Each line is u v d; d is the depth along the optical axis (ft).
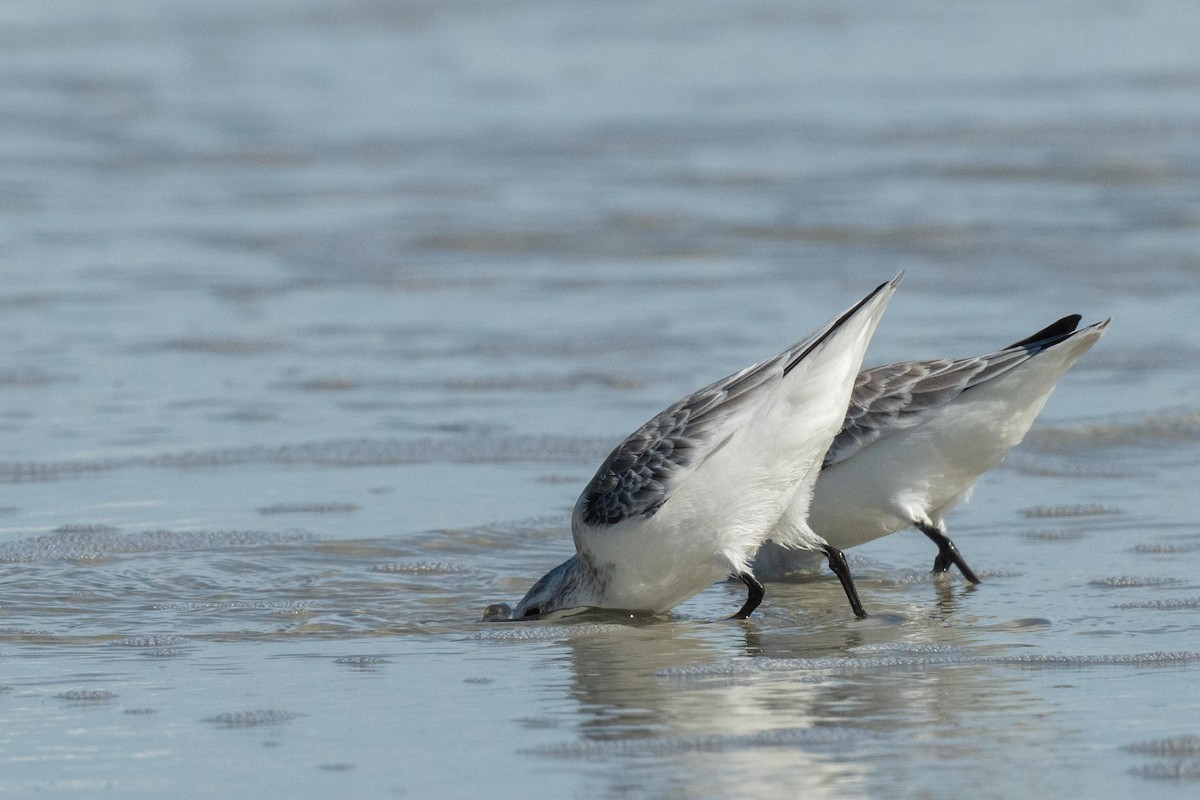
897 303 72.02
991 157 108.78
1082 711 28.19
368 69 154.40
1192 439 52.06
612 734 27.43
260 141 119.65
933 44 165.48
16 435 52.39
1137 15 180.65
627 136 121.29
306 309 72.28
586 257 83.61
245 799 24.50
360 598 37.88
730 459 34.88
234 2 197.77
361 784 25.05
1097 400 56.13
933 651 32.81
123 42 169.37
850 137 118.83
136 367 61.77
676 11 192.44
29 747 26.94
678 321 69.10
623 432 52.95
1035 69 148.56
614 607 36.86
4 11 189.26
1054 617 35.45
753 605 36.09
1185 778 24.66
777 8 193.26
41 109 131.23
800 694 29.84
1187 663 31.27
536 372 61.11
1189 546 41.22
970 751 26.13
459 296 74.95
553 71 153.48
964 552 41.91
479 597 38.29
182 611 36.50
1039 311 69.67
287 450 50.85
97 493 46.37
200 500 45.70
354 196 100.48
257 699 29.71
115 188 102.58
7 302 72.64
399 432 53.11
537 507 45.27
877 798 24.16
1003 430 39.37
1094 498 46.14
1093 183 99.96
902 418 39.27
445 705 29.30
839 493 39.93
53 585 38.19
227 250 85.20
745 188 100.89
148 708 29.12
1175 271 76.89
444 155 114.83
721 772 25.36
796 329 67.05
